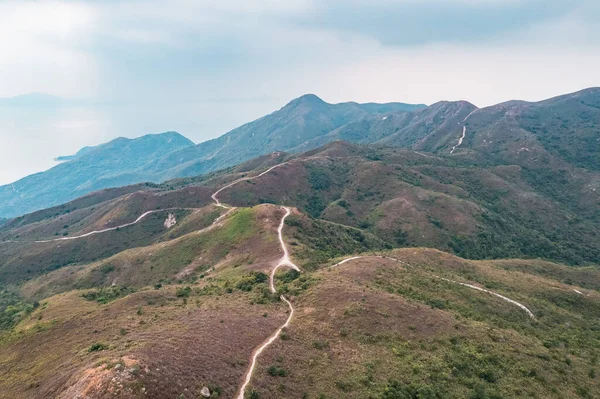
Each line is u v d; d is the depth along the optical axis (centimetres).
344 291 6794
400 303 6475
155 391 3559
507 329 6756
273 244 10831
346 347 5269
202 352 4491
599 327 8081
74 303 8112
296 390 4209
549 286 10062
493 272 10506
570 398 4844
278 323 5856
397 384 4478
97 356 4466
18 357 5416
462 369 5053
